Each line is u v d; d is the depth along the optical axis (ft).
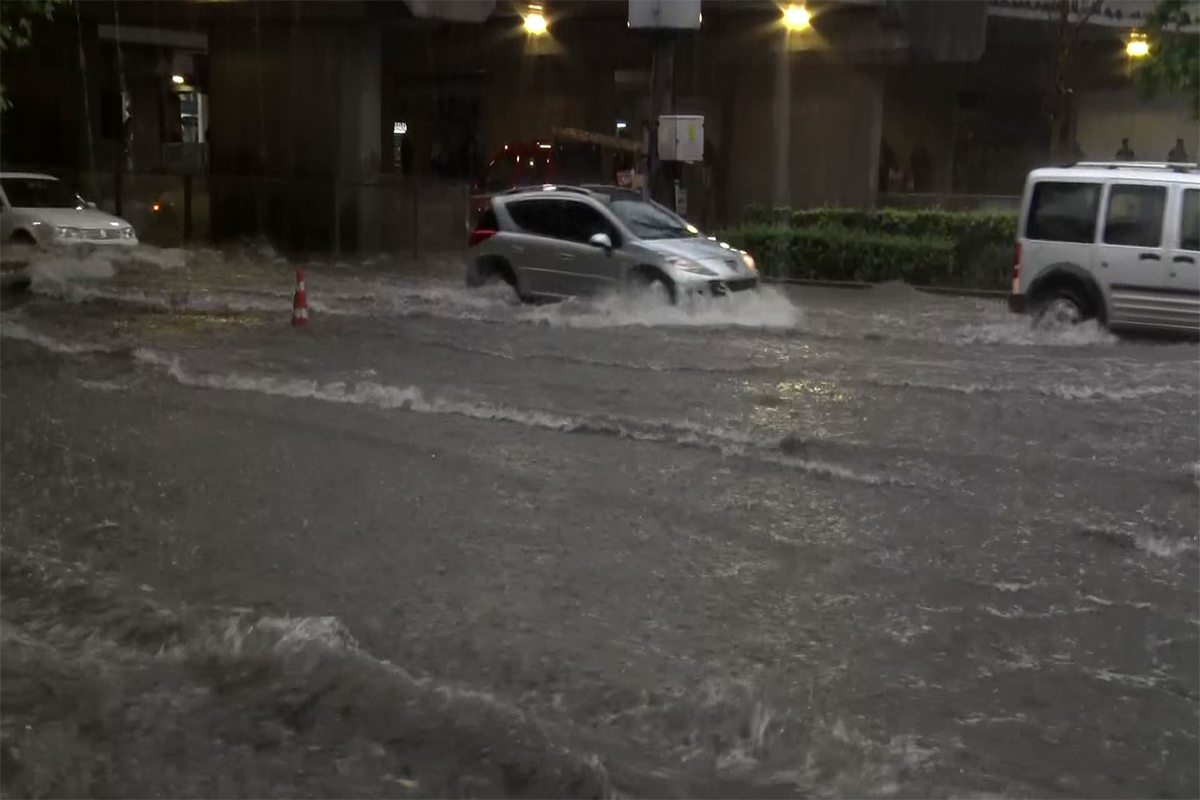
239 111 99.76
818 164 100.58
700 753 16.89
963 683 19.44
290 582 22.97
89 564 23.68
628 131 125.18
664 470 31.12
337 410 37.22
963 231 74.69
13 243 79.36
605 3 98.78
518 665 19.43
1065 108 119.34
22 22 57.21
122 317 57.36
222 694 17.81
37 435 33.50
